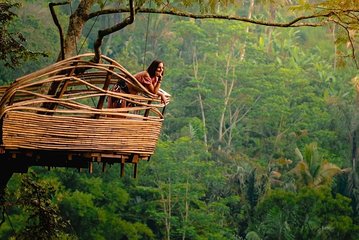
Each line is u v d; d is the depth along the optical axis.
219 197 46.66
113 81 8.03
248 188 46.56
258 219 42.72
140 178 45.44
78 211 37.81
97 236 38.44
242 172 47.34
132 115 7.21
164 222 44.91
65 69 6.96
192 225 44.78
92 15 9.36
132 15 8.60
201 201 45.09
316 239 39.16
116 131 7.11
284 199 40.22
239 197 45.16
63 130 6.92
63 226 11.54
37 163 7.66
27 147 6.83
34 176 12.05
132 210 45.00
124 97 7.20
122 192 42.06
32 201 11.24
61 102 6.94
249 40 59.81
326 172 46.38
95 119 7.03
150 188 44.31
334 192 48.97
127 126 7.14
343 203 40.12
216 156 51.66
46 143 6.88
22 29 44.94
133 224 41.06
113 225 39.59
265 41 62.06
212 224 44.38
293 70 57.16
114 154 7.16
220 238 43.31
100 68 7.07
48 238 11.23
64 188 40.50
